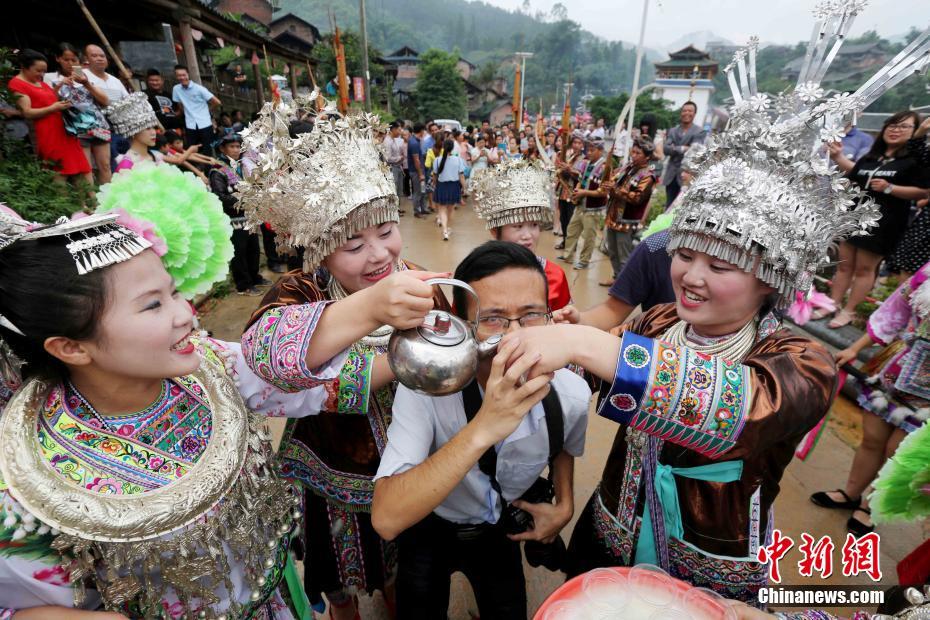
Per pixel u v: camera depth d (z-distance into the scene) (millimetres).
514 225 2352
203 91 7113
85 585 856
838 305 4090
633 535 1212
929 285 1763
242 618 1012
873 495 1036
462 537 1280
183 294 1239
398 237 1398
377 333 1354
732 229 883
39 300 730
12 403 813
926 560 1203
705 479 1062
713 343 1090
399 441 1109
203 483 897
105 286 752
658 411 864
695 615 877
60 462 811
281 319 956
